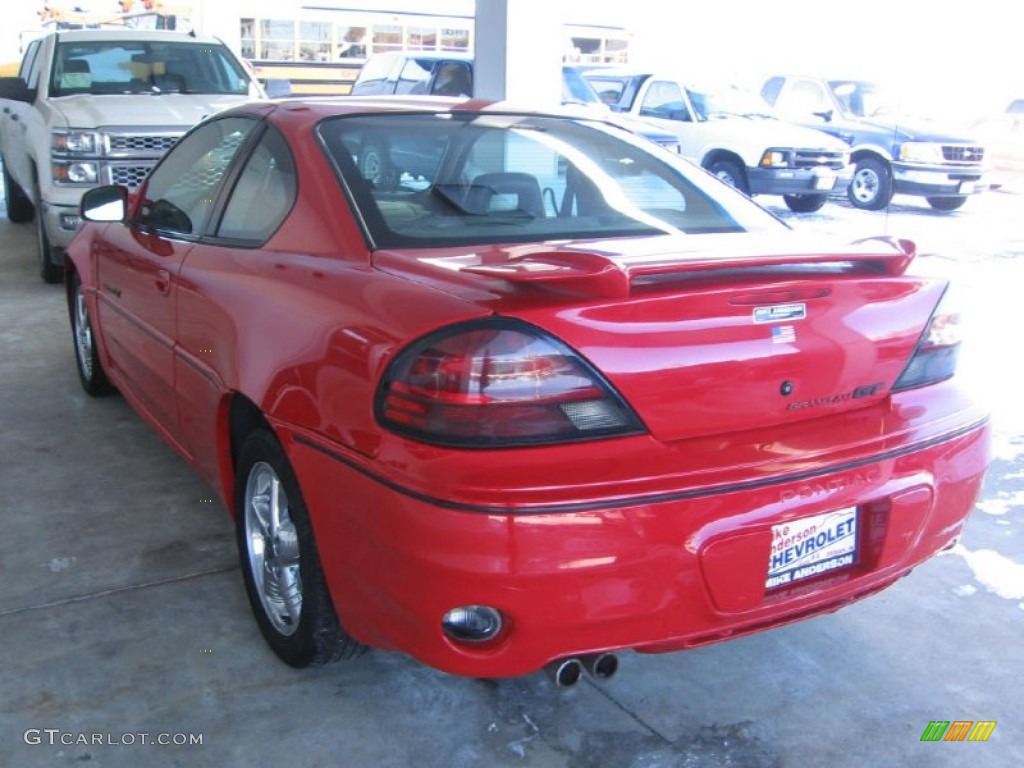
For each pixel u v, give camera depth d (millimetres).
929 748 2547
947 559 3559
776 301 2270
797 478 2236
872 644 3016
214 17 16828
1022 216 13391
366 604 2297
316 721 2598
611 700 2717
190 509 3828
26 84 8852
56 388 5277
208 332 3014
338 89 18125
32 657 2834
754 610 2262
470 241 2686
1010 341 6500
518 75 6598
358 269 2539
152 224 3791
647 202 3072
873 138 13453
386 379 2162
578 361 2084
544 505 2021
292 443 2459
